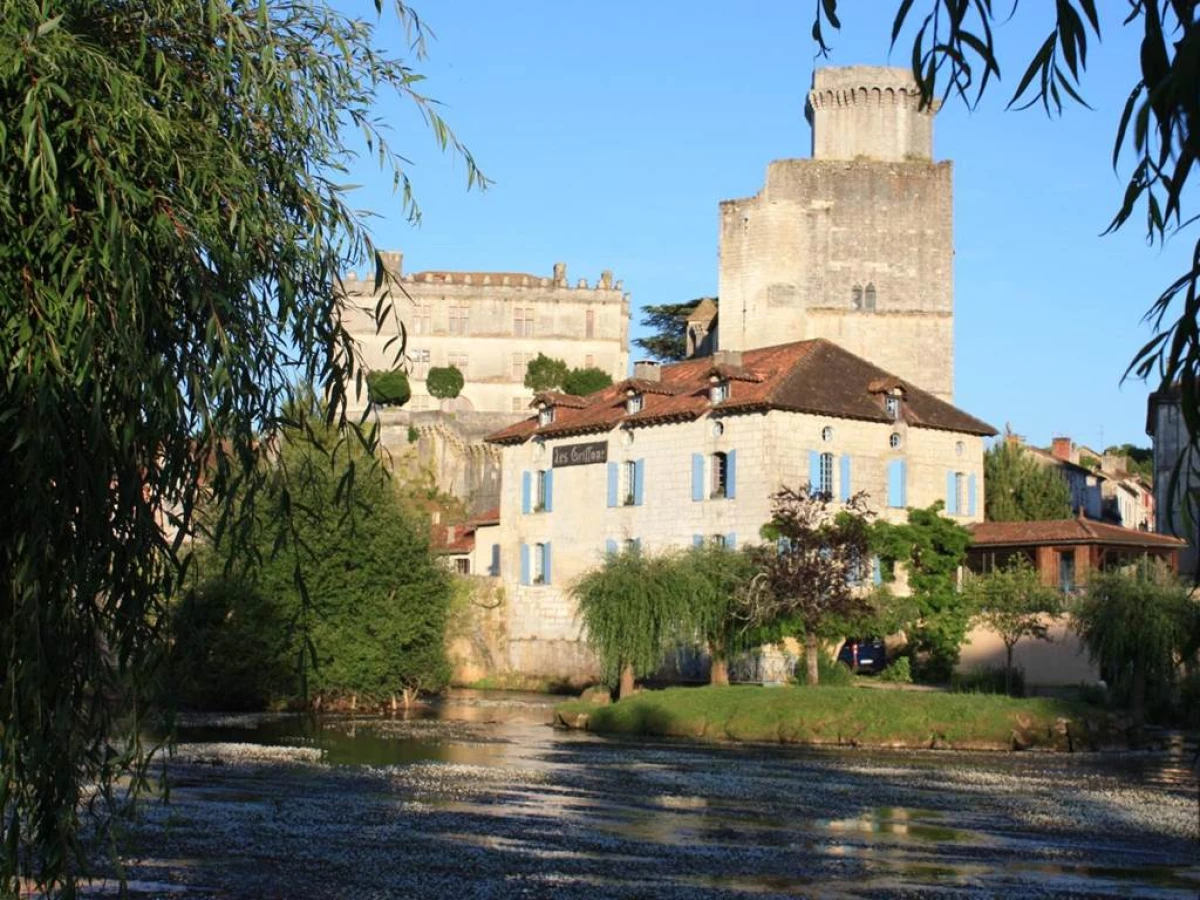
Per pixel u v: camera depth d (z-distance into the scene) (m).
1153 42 6.47
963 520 65.12
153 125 9.09
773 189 90.38
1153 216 6.79
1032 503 81.25
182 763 37.38
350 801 30.70
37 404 8.64
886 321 90.19
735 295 91.44
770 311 89.75
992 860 25.08
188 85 9.77
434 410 104.81
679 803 31.44
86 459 9.09
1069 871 24.14
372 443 10.45
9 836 9.37
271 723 51.78
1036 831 28.47
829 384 62.97
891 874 23.50
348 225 10.38
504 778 35.38
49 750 9.26
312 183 10.33
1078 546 59.75
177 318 9.70
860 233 90.50
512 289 119.19
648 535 64.69
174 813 28.03
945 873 23.70
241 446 9.79
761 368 65.12
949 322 90.31
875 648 60.28
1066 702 47.09
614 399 70.00
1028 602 54.22
